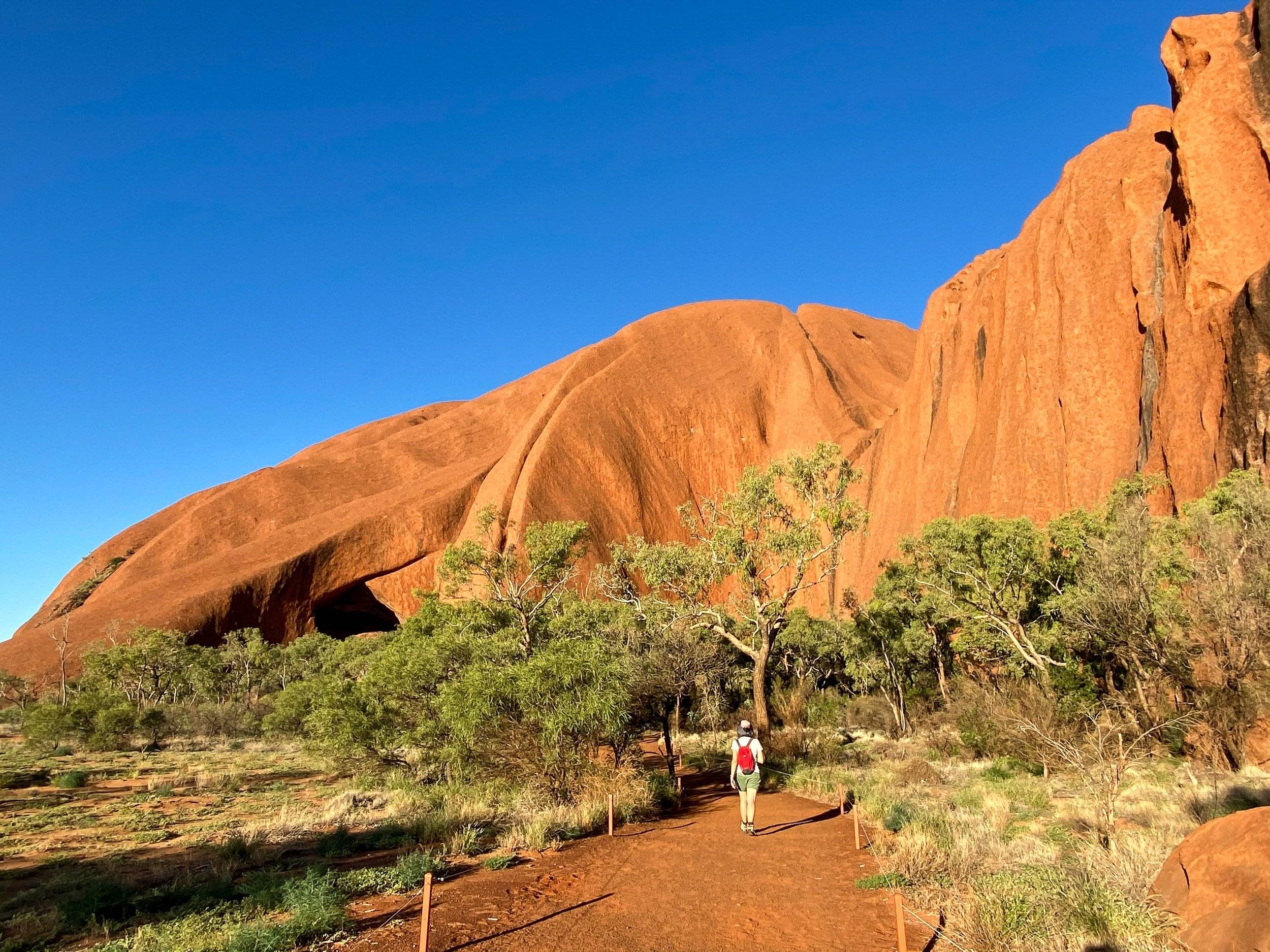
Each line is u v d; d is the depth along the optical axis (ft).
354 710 55.06
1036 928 16.65
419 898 22.35
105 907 24.56
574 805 37.81
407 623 70.18
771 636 71.41
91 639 244.22
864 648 117.19
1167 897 16.25
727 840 31.71
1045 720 44.34
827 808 41.86
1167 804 31.60
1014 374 178.70
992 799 37.09
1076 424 155.63
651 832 34.04
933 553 80.28
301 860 32.17
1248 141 129.49
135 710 105.19
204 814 49.32
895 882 22.95
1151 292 149.48
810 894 22.82
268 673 188.85
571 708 38.65
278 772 76.74
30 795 60.85
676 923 19.90
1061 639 61.26
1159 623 42.68
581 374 378.53
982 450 182.39
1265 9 131.34
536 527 69.67
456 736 43.32
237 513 353.31
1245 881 14.32
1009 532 74.79
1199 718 39.96
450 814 35.47
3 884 31.19
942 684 97.66
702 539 77.25
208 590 270.46
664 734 57.00
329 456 427.33
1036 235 188.75
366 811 46.83
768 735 68.33
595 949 17.81
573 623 62.80
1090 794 34.68
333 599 306.35
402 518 316.81
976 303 212.64
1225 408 114.52
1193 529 49.44
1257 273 112.78
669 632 62.23
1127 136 173.68
